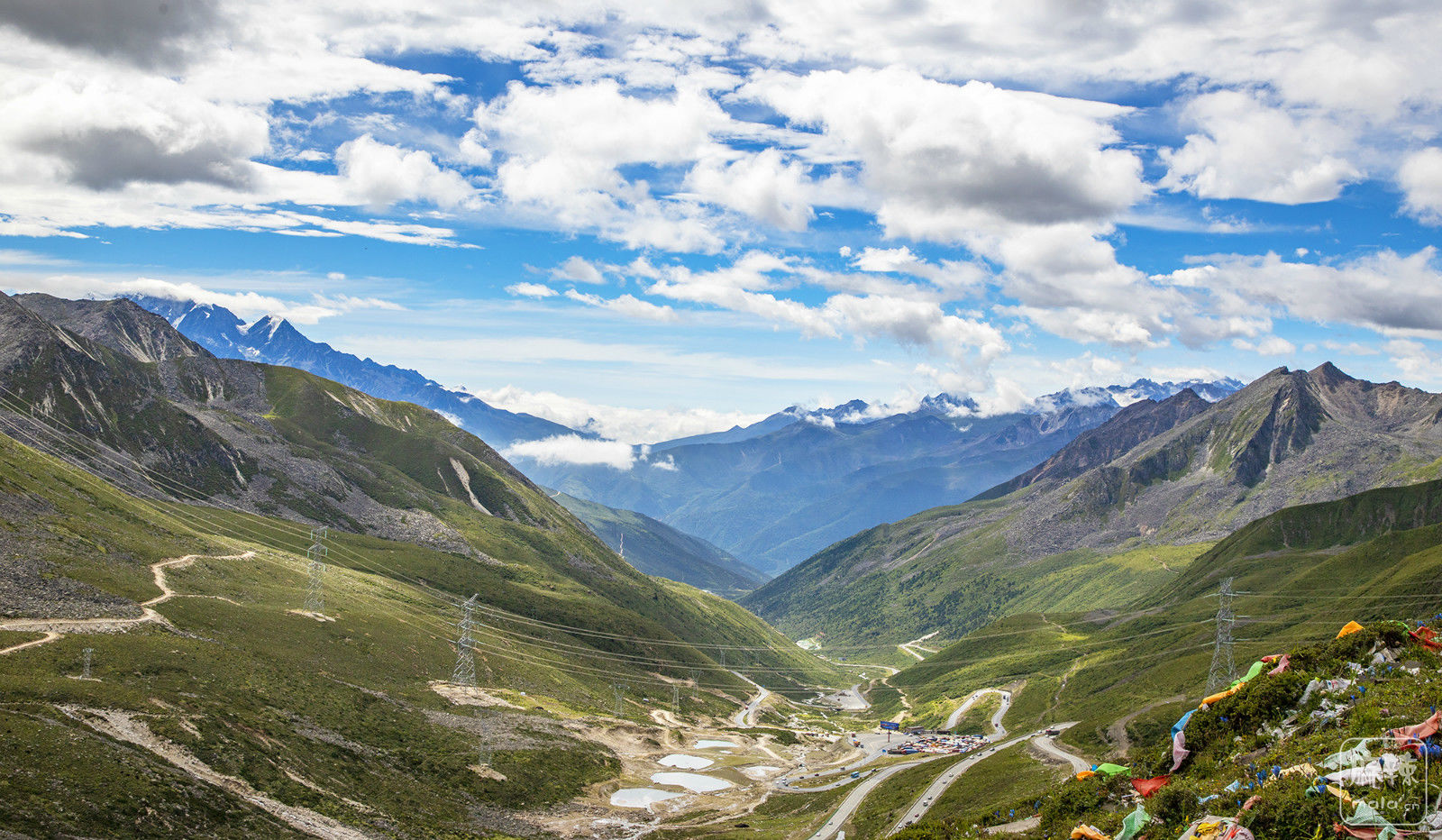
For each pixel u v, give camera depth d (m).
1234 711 64.19
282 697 162.88
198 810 108.62
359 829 127.38
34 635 144.50
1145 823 53.28
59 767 101.75
